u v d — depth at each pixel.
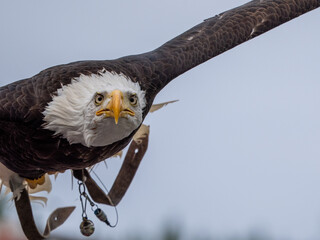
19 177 13.76
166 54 13.23
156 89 12.79
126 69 12.41
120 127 11.87
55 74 12.06
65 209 14.19
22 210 13.84
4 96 11.91
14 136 12.29
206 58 13.66
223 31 14.03
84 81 11.91
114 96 11.63
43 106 11.91
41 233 14.10
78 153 12.38
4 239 13.97
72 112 11.88
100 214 13.92
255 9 14.51
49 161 12.55
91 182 14.12
